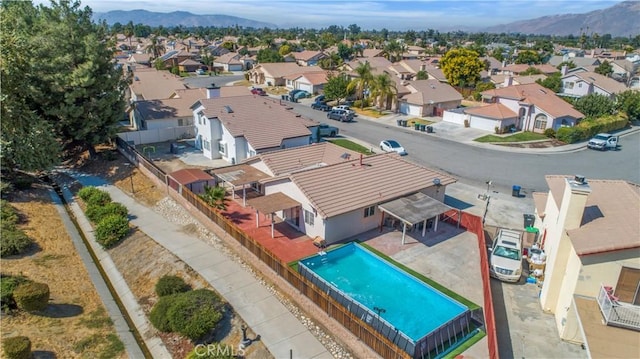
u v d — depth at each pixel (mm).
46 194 37719
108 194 36188
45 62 39594
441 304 21562
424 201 29281
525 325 20234
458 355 18125
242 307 21922
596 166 43969
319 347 19312
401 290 22766
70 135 43562
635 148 51031
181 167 42406
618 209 19844
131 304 23516
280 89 91188
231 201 34500
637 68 113625
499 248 25125
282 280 23125
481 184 38625
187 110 54094
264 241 27922
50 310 21578
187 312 20531
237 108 45438
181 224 31922
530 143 52250
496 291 22953
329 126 54250
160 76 67312
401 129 58844
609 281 17359
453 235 29203
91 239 30656
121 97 45438
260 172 35500
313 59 124500
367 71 71375
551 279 20547
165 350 20000
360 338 18438
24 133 37375
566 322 18719
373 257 25625
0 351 17328
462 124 61719
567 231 19125
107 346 19953
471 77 89688
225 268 25562
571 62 106750
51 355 18500
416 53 160000
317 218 27375
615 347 15250
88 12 43406
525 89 61031
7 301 20703
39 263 25906
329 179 29766
